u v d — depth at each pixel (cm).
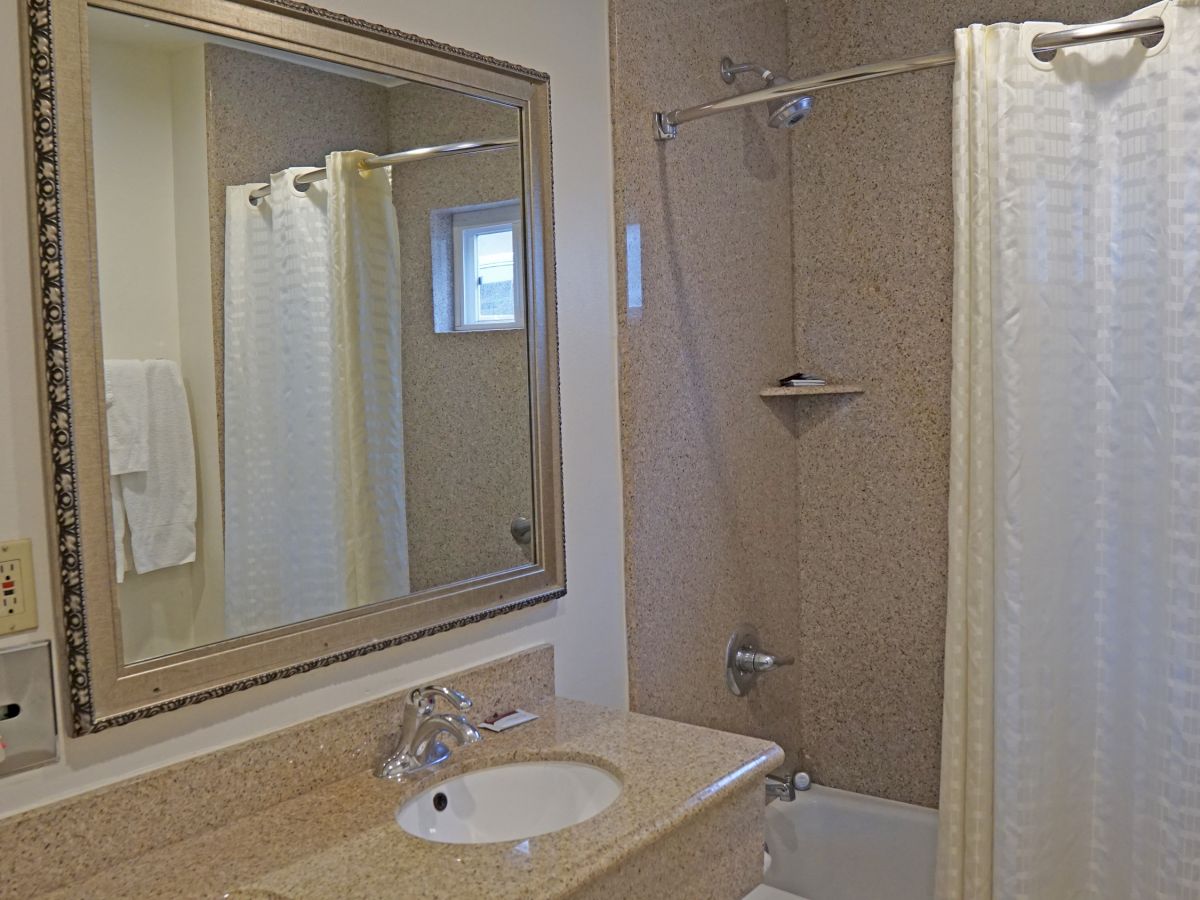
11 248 116
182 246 132
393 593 162
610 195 207
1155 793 202
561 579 193
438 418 170
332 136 152
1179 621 192
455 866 123
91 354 121
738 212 248
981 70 194
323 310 151
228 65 137
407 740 156
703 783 146
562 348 195
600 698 205
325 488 151
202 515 135
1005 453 196
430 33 167
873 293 264
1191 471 188
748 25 252
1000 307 195
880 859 259
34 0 115
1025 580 199
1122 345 202
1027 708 201
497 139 179
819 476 275
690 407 230
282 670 143
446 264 171
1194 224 186
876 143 261
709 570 237
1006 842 202
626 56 207
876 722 271
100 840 123
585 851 126
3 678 115
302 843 131
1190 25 184
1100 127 199
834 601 276
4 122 115
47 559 119
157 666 128
